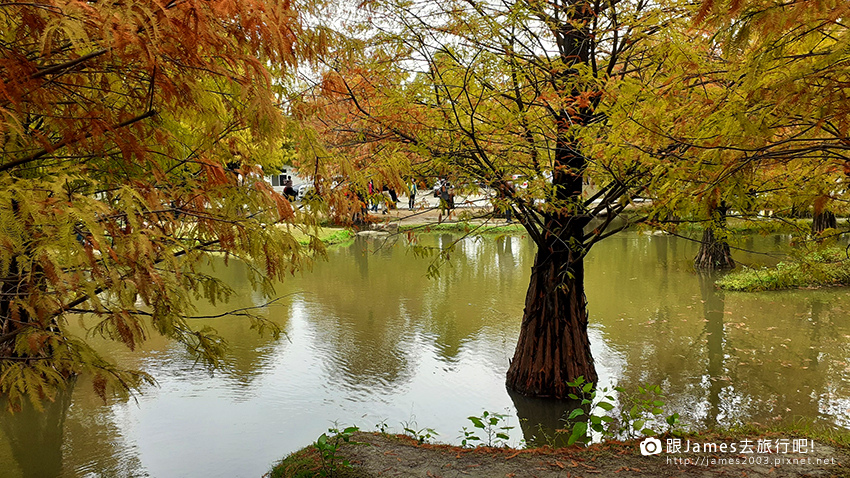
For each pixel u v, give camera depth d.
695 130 3.58
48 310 2.26
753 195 5.24
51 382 2.38
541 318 8.12
